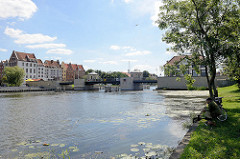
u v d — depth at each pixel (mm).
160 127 9906
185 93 38406
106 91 64312
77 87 82875
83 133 9406
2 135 9375
